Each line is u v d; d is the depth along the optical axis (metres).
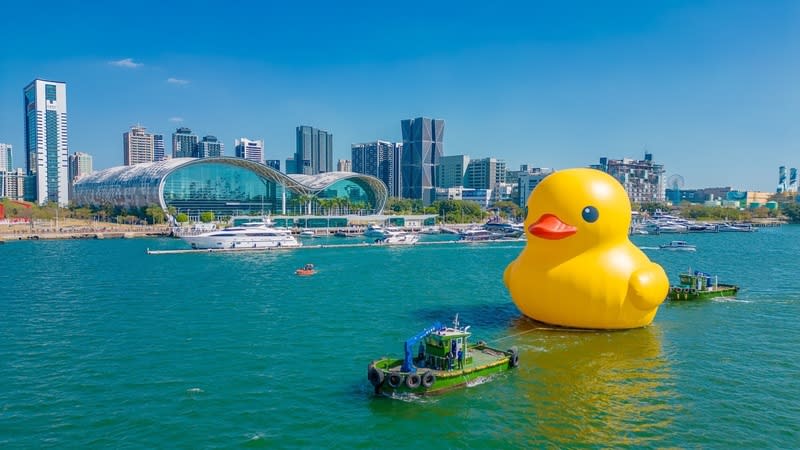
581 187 38.69
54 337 42.31
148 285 68.31
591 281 38.38
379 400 29.42
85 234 156.75
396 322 47.06
